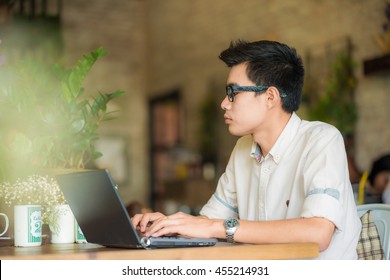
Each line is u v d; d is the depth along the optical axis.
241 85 2.63
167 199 13.72
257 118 2.65
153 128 15.03
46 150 2.83
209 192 12.47
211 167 12.45
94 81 15.16
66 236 2.69
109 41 15.27
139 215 2.68
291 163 2.71
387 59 7.54
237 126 2.68
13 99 2.90
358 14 8.48
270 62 2.62
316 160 2.54
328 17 9.08
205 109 12.63
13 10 7.58
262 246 2.20
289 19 10.10
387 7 7.81
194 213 11.81
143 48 15.48
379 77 8.01
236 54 2.64
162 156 14.70
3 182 2.63
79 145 2.96
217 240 2.47
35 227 2.51
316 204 2.39
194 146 13.43
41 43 7.73
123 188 15.29
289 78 2.66
